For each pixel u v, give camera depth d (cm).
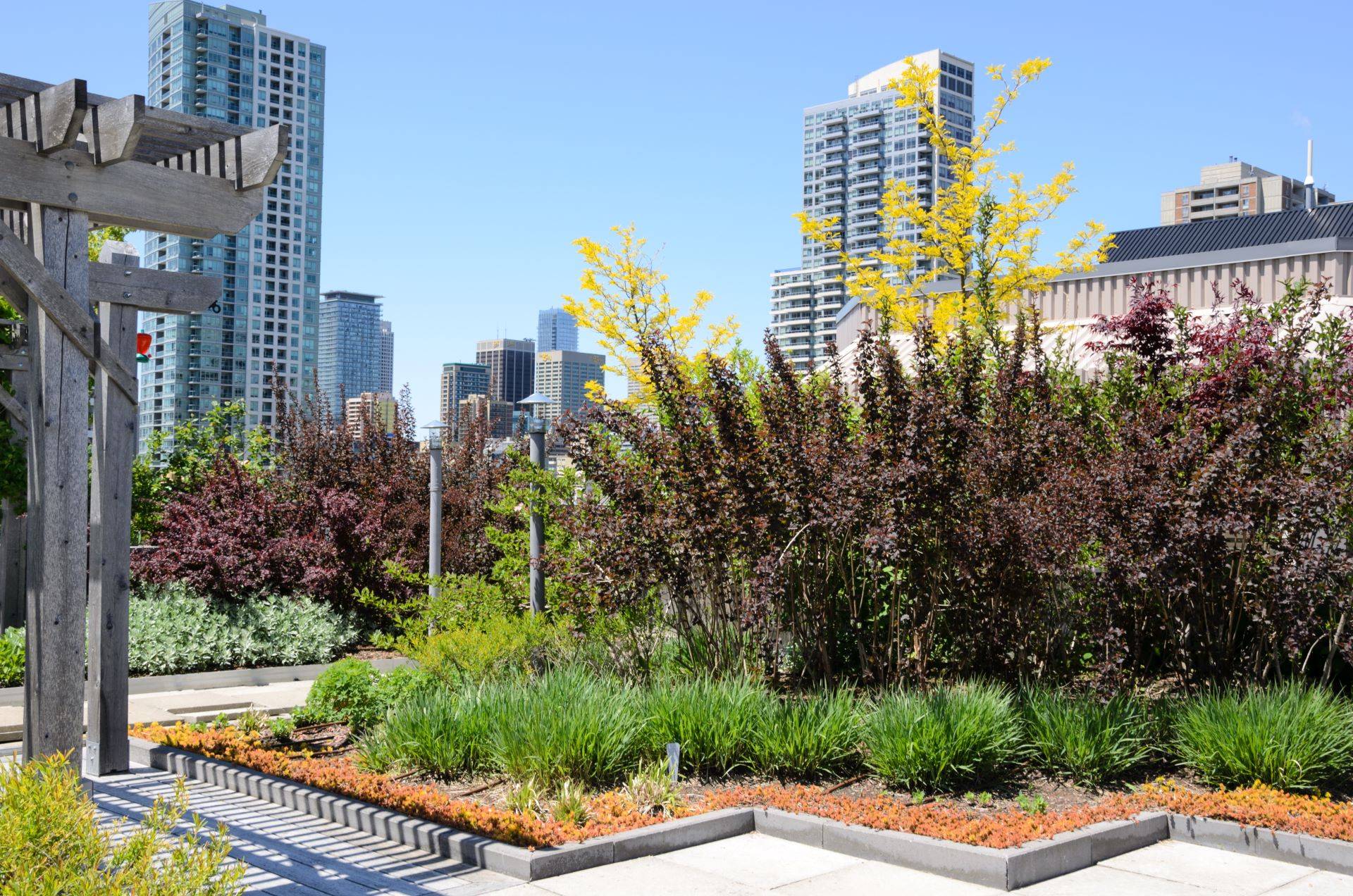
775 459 918
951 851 616
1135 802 712
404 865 630
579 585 977
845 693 878
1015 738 785
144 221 716
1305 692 824
